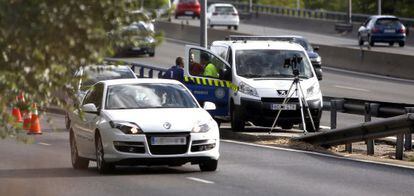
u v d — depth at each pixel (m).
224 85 60.84
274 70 60.25
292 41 68.38
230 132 59.91
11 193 35.44
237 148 52.69
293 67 60.47
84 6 23.42
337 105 58.44
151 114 40.97
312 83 59.69
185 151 40.25
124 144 39.94
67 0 23.23
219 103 61.12
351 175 41.03
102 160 40.81
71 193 35.50
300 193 35.56
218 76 61.16
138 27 26.05
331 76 116.94
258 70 60.16
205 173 41.47
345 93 97.06
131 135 39.88
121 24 24.62
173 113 41.31
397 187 37.34
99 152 41.22
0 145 55.09
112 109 41.94
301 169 43.16
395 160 46.94
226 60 61.59
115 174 41.34
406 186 37.62
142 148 39.97
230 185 37.59
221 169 43.00
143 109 41.94
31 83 25.73
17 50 24.16
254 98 58.69
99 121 41.28
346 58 127.44
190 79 61.34
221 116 61.72
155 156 39.88
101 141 40.75
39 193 35.50
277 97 58.53
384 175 41.06
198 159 40.53
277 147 53.38
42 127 68.38
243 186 37.34
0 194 35.09
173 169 43.22
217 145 41.16
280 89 58.69
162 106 42.41
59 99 28.30
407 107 50.84
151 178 39.81
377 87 103.94
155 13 25.25
